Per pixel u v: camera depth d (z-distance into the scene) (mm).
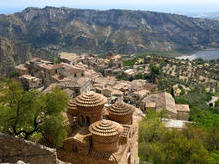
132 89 103312
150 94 93000
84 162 23203
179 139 42875
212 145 51062
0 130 22734
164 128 50938
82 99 26797
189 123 62594
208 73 164750
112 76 144625
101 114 27312
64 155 24078
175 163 40406
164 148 43188
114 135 22500
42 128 23547
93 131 23000
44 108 24141
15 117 22891
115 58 163750
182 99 96000
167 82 132000
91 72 118375
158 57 191625
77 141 23188
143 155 42219
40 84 103562
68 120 27000
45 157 19703
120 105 29109
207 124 65500
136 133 31703
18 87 23375
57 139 23266
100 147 22984
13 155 19172
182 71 162500
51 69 98625
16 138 19109
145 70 152500
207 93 119875
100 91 85000
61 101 24703
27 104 22922
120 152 23344
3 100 22953
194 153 40156
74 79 83625
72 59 165750
